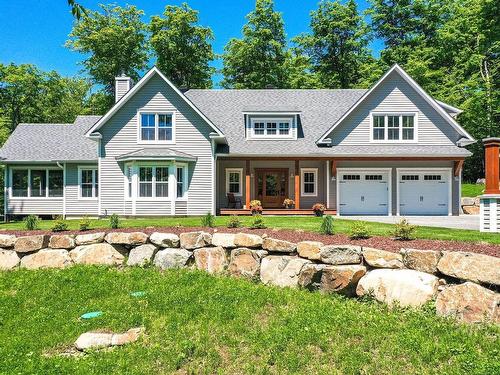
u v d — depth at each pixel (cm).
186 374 530
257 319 673
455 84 3356
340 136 2139
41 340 639
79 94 5134
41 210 2195
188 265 946
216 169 2161
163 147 1981
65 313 736
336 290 750
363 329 607
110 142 1980
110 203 1961
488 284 612
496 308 589
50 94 4222
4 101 3988
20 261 1025
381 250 748
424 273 684
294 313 676
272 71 3650
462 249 736
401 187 2131
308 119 2320
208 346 589
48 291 840
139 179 1922
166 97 1992
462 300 622
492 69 3334
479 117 3200
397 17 3791
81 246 1016
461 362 507
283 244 847
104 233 1027
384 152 2053
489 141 1019
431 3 3684
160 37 3478
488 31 3169
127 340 622
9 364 560
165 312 718
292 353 554
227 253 925
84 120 2505
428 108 2133
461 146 2114
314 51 4072
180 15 3516
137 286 848
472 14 3359
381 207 2138
